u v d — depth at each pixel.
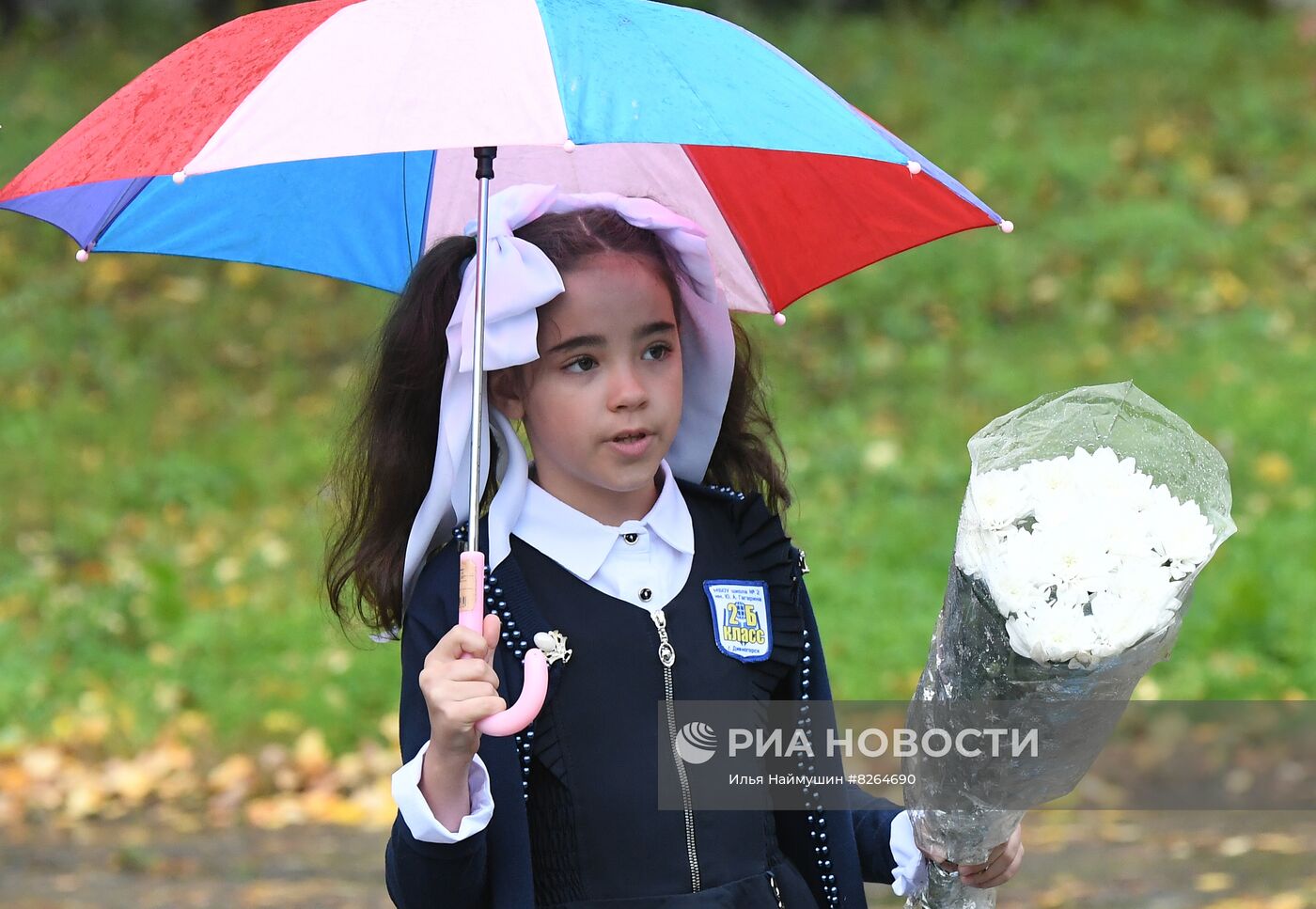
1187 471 8.64
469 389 9.07
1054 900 17.83
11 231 41.47
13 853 20.69
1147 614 8.00
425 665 8.41
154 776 23.34
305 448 33.09
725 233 10.38
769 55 8.64
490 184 10.04
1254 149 43.56
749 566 9.62
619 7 8.37
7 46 49.94
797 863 9.53
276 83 7.84
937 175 8.86
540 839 8.88
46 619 27.64
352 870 19.84
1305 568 26.36
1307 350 34.88
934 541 28.64
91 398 35.50
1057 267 38.81
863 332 36.75
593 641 9.04
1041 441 8.73
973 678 8.41
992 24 51.94
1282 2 53.19
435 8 8.11
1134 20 52.28
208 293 39.69
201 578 28.92
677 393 9.20
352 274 10.46
